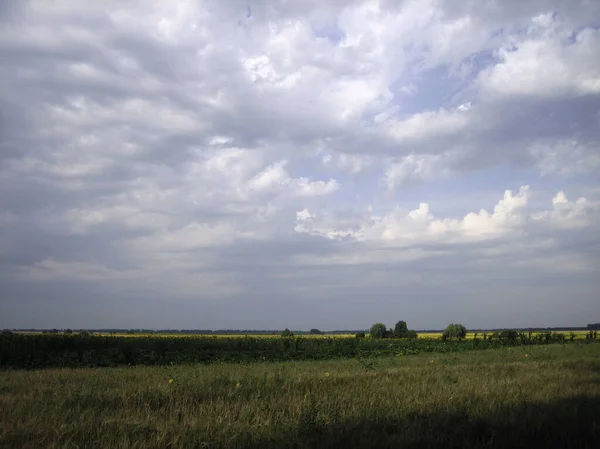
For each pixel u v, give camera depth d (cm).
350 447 663
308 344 4450
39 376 1486
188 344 3909
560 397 992
